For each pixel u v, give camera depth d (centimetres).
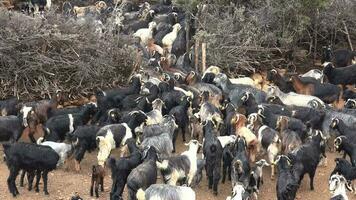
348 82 2255
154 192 1348
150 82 2038
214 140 1580
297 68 2548
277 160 1539
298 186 1546
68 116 1730
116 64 2136
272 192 1609
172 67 2292
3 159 1684
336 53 2455
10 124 1680
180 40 2444
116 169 1455
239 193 1405
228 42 2392
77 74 2031
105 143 1620
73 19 2197
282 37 2483
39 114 1812
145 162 1458
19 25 1973
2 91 1966
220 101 1991
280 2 2467
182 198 1350
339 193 1430
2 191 1531
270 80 2167
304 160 1567
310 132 1706
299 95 1992
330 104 2089
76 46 2042
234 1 2592
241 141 1571
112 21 2452
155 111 1814
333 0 2559
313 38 2658
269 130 1673
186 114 1855
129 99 1914
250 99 1914
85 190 1559
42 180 1588
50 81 2003
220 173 1602
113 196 1451
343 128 1755
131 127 1730
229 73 2364
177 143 1852
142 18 2747
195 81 2105
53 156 1502
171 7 2825
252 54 2442
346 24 2652
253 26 2448
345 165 1565
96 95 1925
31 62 1961
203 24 2427
